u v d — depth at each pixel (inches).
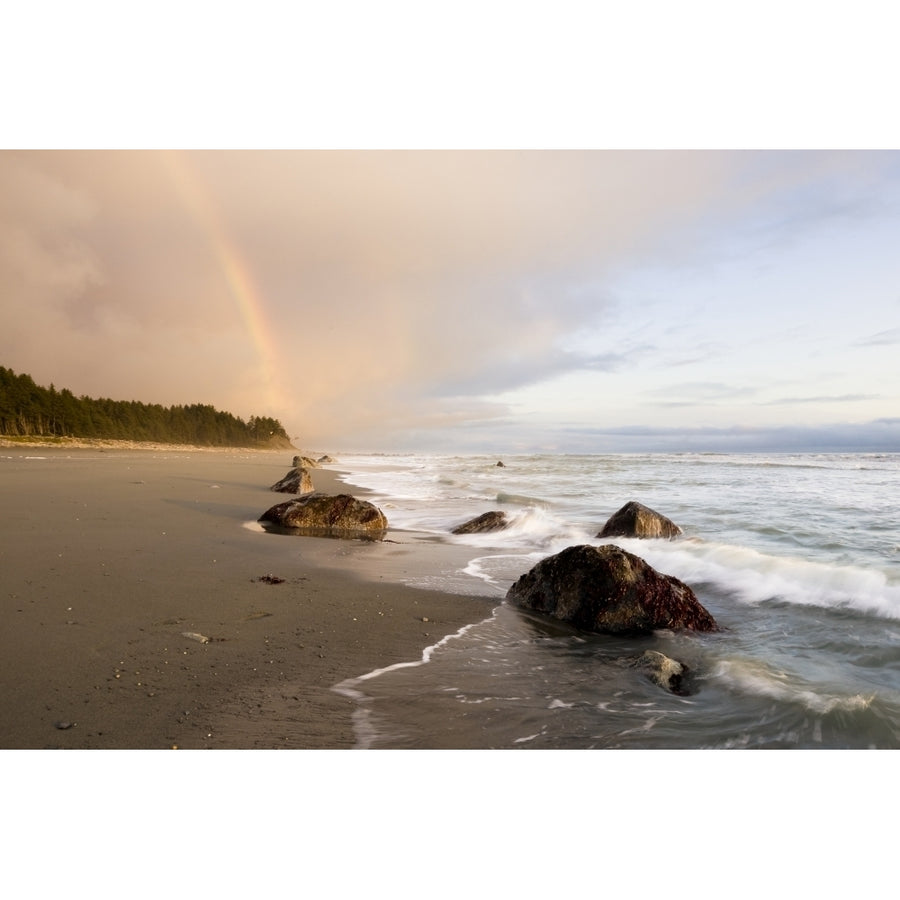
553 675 206.5
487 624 266.5
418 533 559.5
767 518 601.6
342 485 1135.0
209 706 168.6
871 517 601.0
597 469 1681.8
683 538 490.3
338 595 301.0
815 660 226.5
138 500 634.8
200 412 5575.8
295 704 173.6
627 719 172.9
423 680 197.3
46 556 336.8
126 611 247.1
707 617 273.4
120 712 161.5
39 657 193.2
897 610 291.3
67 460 1360.7
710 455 3117.6
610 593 267.9
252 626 242.2
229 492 795.4
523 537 527.2
